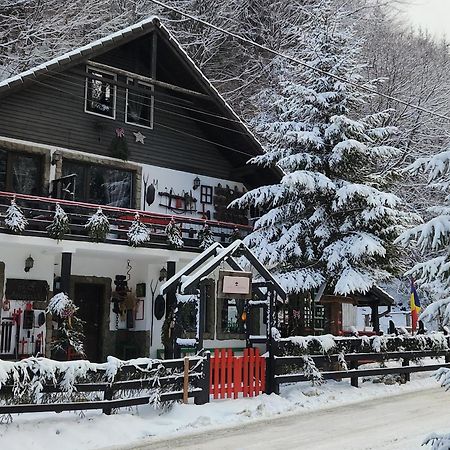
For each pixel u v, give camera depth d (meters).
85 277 17.59
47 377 9.44
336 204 17.09
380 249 16.53
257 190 18.22
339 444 9.66
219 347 19.41
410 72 33.28
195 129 20.09
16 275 15.84
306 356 14.05
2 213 15.21
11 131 16.08
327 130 17.73
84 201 17.28
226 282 13.02
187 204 19.45
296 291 17.14
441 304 7.50
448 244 7.28
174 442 9.55
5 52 25.00
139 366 10.71
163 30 17.89
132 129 18.48
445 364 18.09
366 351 15.78
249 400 12.70
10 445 8.48
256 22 33.19
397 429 10.88
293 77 28.80
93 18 26.56
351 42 22.92
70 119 17.20
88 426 9.67
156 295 18.33
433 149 31.16
